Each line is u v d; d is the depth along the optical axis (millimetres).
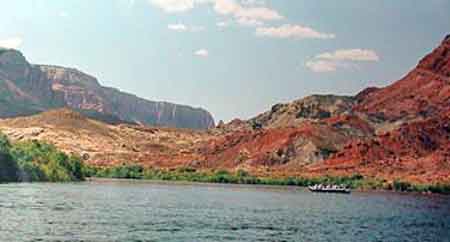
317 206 185000
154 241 87750
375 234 109375
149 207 151625
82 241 83812
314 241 96000
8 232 88438
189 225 111125
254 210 158250
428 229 122688
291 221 129250
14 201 141125
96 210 132500
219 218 129250
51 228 95500
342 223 129000
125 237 90250
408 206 198750
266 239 96062
